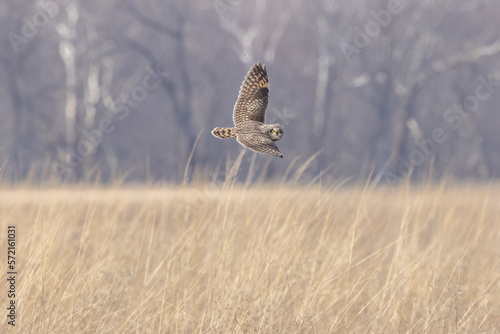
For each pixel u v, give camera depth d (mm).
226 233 20125
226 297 18297
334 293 19062
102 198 24281
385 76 111500
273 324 17391
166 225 24203
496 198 37219
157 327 18000
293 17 118000
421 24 112750
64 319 16688
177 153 114438
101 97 111812
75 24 109188
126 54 117312
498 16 118062
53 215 22375
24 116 121500
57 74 118688
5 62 110812
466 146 135125
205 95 123750
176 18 113500
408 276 19656
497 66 119875
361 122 131000
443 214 26109
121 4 109688
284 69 121938
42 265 17781
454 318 18953
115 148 123750
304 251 20531
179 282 19375
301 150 120188
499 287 21422
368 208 27734
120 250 21812
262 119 11164
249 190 22609
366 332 18250
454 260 22828
